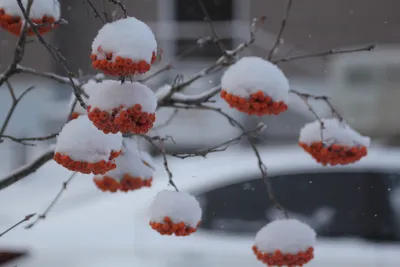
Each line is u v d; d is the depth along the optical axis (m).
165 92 4.00
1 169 14.13
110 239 6.60
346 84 16.52
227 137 14.14
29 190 11.17
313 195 7.23
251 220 7.13
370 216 7.05
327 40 18.30
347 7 18.27
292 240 3.55
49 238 6.65
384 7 18.36
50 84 15.27
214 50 15.96
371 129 16.09
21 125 14.65
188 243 6.55
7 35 13.45
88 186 11.42
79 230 6.77
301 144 3.81
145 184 4.01
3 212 8.67
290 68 17.34
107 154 3.00
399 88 16.20
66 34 15.45
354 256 6.39
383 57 16.39
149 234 6.64
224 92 3.20
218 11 17.64
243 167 7.48
